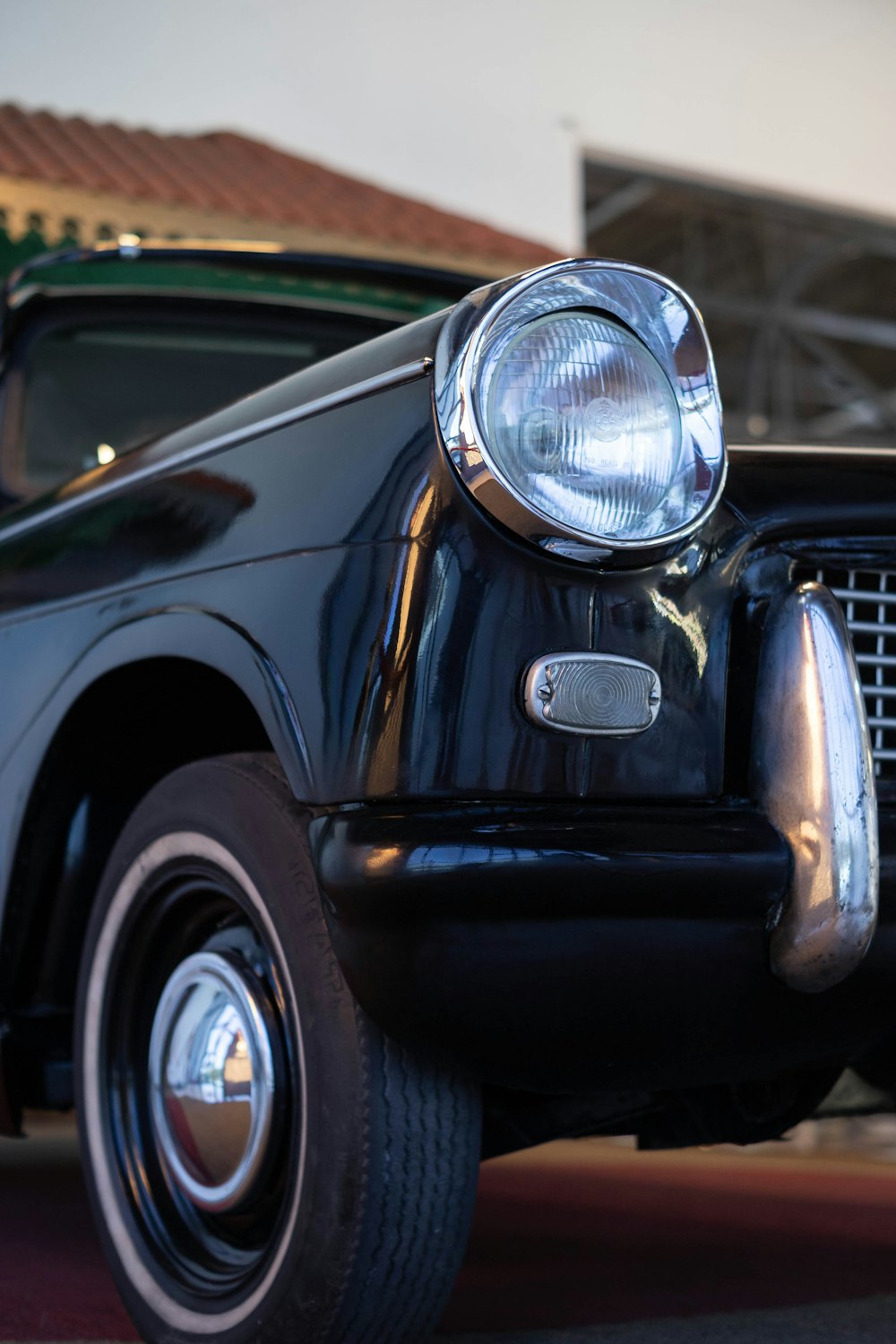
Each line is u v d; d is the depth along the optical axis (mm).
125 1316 1697
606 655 1262
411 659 1227
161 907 1594
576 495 1232
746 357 18047
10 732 1777
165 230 9492
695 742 1310
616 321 1284
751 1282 1946
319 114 13305
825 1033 1364
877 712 1473
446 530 1229
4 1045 1833
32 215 9031
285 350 2781
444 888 1172
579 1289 1885
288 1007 1371
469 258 10562
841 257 17500
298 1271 1321
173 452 1594
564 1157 3875
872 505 1400
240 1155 1440
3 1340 1586
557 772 1247
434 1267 1331
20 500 2471
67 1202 2674
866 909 1271
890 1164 3992
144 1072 1604
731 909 1261
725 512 1359
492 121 14094
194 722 1771
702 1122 1707
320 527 1321
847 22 16047
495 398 1220
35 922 1822
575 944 1216
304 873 1349
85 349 2650
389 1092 1298
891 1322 1674
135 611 1560
